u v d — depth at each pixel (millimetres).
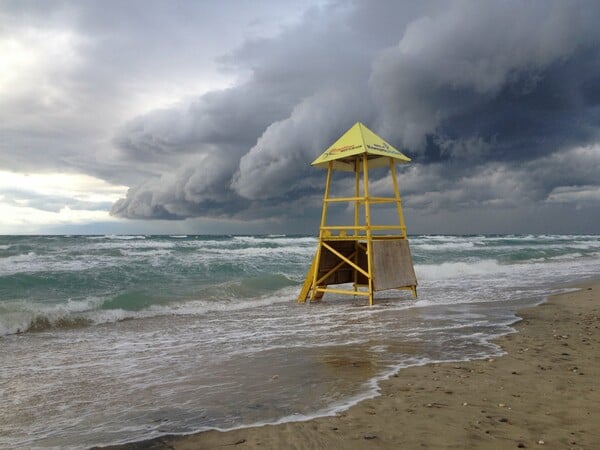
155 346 7297
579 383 5016
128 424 4031
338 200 12852
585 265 25328
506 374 5402
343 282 13844
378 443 3490
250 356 6555
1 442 3691
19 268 16125
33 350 7078
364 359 6277
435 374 5449
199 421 4062
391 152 12797
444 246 38219
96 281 14117
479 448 3387
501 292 14000
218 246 32188
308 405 4426
